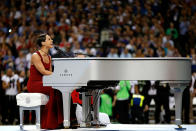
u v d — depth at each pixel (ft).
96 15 122.83
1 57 105.81
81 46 113.50
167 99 89.04
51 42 55.98
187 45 113.80
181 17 122.52
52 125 53.67
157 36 116.26
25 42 113.29
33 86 55.31
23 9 127.44
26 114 90.07
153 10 124.36
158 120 90.07
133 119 87.92
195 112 94.53
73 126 54.08
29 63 104.01
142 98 87.20
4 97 92.32
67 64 50.55
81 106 58.80
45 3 128.36
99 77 49.44
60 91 54.03
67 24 121.29
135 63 49.32
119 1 128.26
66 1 128.98
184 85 51.52
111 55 105.29
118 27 119.65
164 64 49.57
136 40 110.52
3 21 124.57
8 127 58.29
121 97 87.56
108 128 54.29
